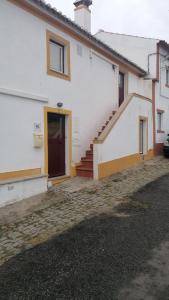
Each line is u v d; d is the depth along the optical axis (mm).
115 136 9547
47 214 5605
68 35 8500
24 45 6832
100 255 3842
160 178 8875
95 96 10117
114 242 4242
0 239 4473
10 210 5727
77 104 9023
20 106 6723
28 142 6980
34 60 7160
